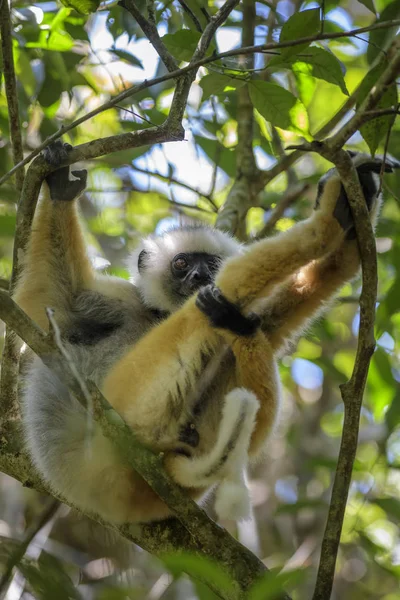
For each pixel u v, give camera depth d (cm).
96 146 853
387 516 1452
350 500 1466
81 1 971
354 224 776
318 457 1318
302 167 1798
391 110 689
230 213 1298
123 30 1235
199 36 983
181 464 827
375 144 816
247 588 772
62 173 945
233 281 828
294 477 1722
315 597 758
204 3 1253
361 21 1739
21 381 1003
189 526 793
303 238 807
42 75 1259
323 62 856
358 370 748
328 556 762
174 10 1255
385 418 1323
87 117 782
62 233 969
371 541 1315
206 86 907
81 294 1012
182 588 1207
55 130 1325
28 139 1532
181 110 840
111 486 869
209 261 1184
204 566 626
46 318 951
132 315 1083
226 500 789
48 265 966
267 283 823
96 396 752
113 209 1772
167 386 841
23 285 948
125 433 770
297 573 618
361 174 809
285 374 1525
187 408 855
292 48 816
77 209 982
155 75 1302
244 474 807
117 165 1459
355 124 684
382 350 1332
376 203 823
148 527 896
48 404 904
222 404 875
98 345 1003
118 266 1614
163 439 844
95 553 1418
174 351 845
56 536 1437
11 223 1159
